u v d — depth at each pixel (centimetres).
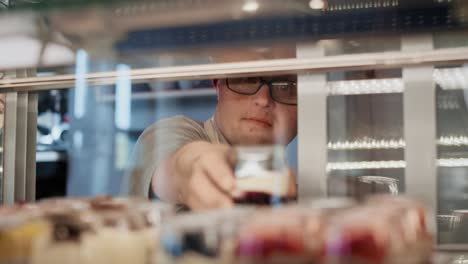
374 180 112
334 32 99
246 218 69
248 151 95
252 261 63
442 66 108
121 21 95
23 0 98
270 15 96
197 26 101
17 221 75
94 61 114
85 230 74
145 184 133
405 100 110
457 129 108
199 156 113
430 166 109
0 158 134
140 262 76
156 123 137
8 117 133
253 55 110
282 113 123
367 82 112
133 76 117
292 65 110
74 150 142
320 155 114
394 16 98
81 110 142
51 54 108
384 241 63
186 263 66
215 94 130
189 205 114
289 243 62
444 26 97
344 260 62
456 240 107
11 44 103
